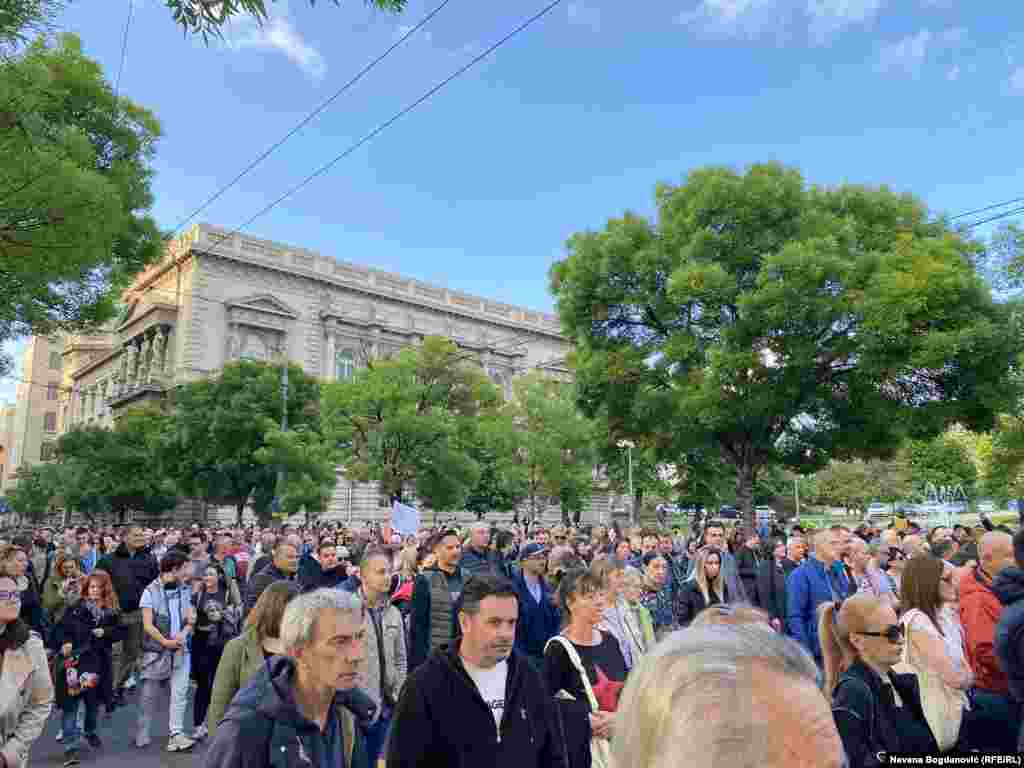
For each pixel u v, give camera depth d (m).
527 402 45.72
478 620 3.37
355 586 6.14
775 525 21.30
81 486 42.28
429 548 7.51
